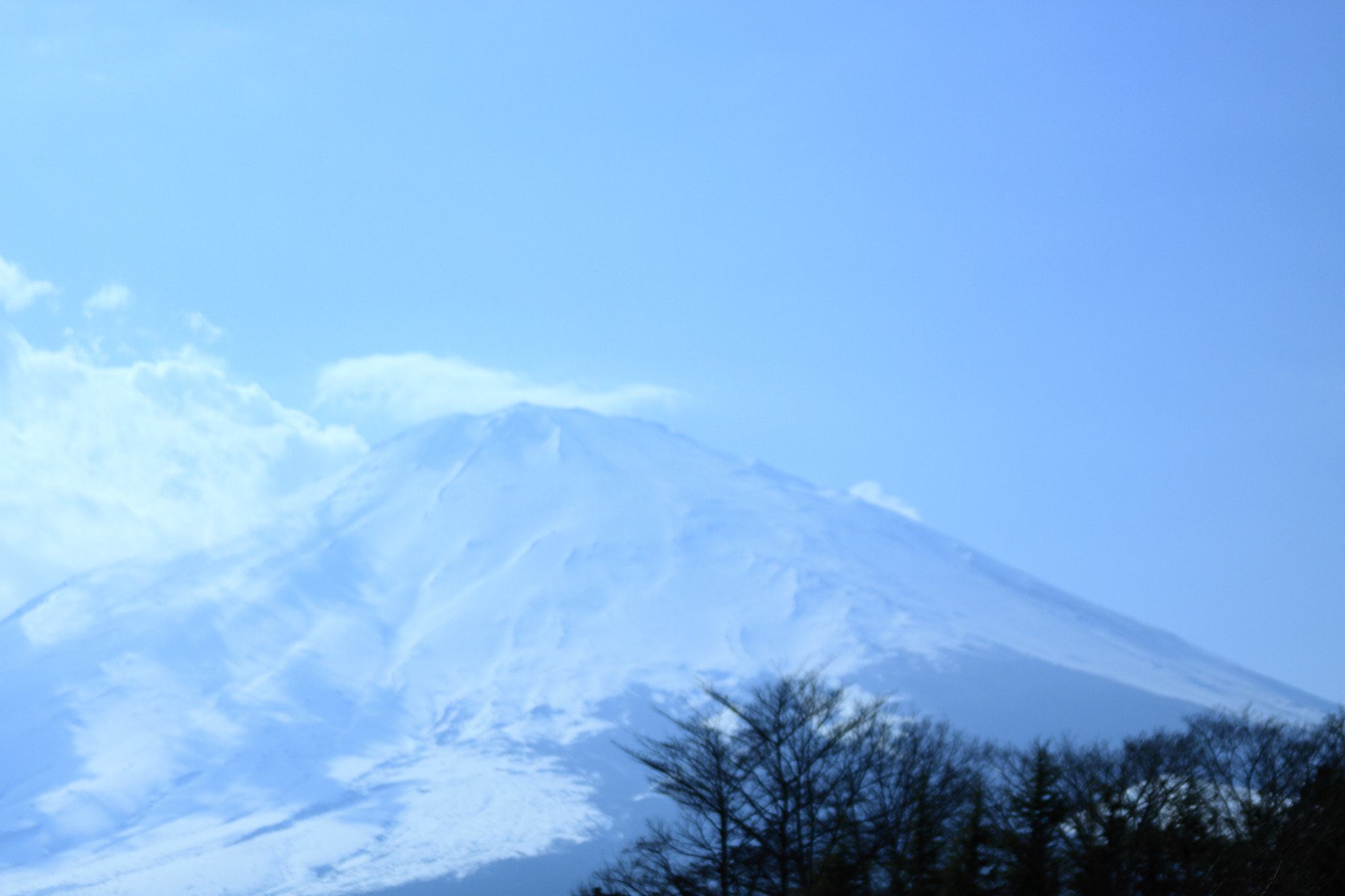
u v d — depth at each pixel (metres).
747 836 26.22
